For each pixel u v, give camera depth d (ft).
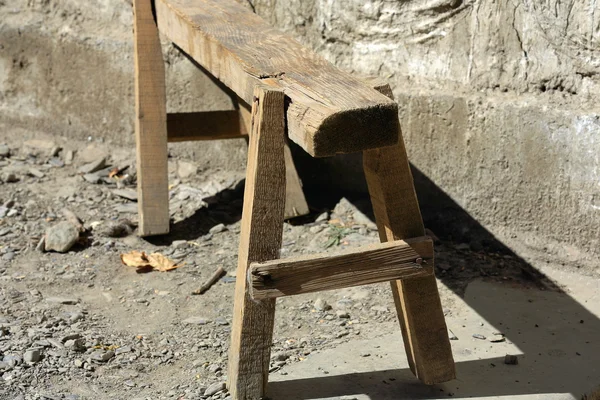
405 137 10.14
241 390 7.79
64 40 11.52
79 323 8.91
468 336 8.72
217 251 10.05
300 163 10.80
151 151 10.04
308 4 10.46
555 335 8.74
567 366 8.35
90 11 11.49
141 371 8.37
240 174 11.10
